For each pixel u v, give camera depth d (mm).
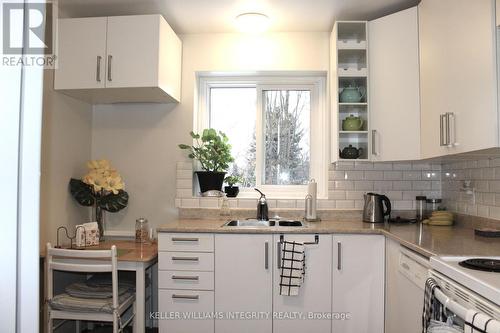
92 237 2521
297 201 2885
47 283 2109
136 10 2576
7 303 524
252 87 3145
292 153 3100
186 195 2916
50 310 2109
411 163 2867
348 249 2305
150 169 2961
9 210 526
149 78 2447
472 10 1662
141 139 2971
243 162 3119
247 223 2729
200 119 3100
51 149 2469
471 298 1091
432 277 1369
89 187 2705
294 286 2246
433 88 2096
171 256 2348
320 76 3049
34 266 541
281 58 2926
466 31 1717
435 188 2865
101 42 2479
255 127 3105
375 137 2543
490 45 1528
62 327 2529
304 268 2303
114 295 2051
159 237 2357
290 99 3119
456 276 1209
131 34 2467
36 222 543
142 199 2961
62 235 2578
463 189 2496
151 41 2459
